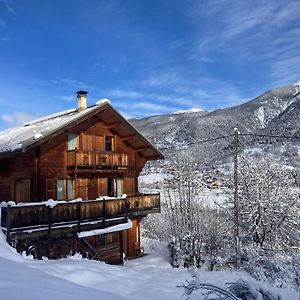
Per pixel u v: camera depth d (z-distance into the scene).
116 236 21.30
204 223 24.78
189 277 13.95
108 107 20.06
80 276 10.39
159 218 33.41
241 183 27.98
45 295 6.19
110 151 21.06
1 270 7.98
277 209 26.52
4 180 20.52
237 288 6.34
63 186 19.19
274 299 6.28
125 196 19.30
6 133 23.86
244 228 27.52
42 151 18.19
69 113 23.00
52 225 14.82
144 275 13.59
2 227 13.60
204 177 37.03
